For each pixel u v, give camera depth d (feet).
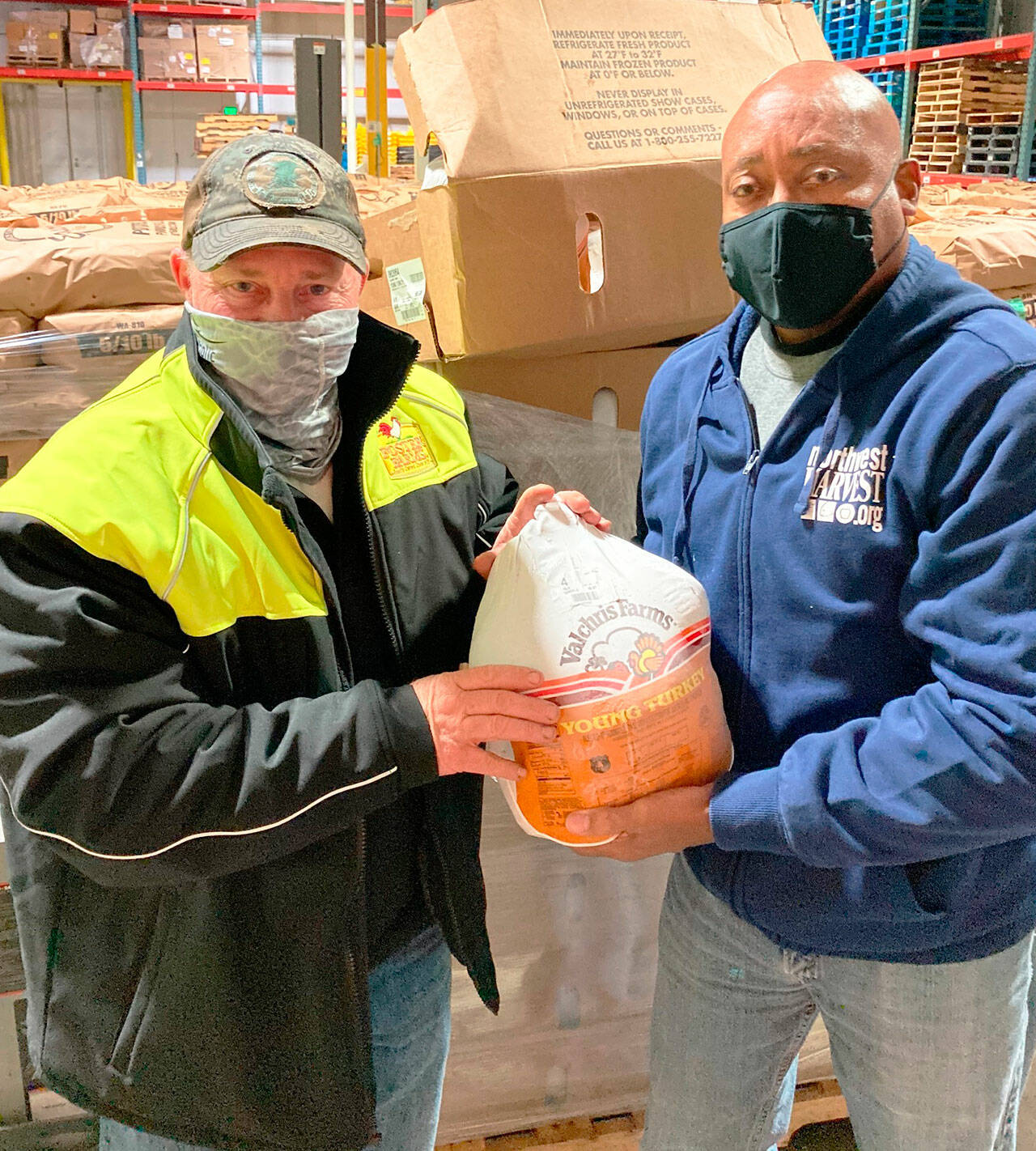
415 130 4.19
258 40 24.44
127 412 3.09
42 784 2.79
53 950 3.31
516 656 3.24
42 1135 5.26
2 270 4.21
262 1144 3.30
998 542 2.80
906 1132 3.56
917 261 3.18
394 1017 3.74
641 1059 5.72
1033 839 3.37
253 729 2.95
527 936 5.36
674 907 4.10
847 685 3.25
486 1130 5.62
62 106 24.88
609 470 4.69
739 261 3.39
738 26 4.62
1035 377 2.82
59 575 2.84
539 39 4.11
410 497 3.58
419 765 3.02
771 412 3.48
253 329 3.13
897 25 14.96
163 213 5.41
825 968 3.61
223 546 3.08
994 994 3.40
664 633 3.23
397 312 4.47
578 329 4.15
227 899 3.18
